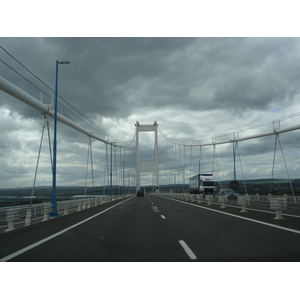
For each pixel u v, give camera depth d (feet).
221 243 25.16
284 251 21.75
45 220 53.83
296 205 82.28
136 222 43.98
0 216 42.22
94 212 69.46
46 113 73.67
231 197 143.84
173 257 20.80
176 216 51.65
